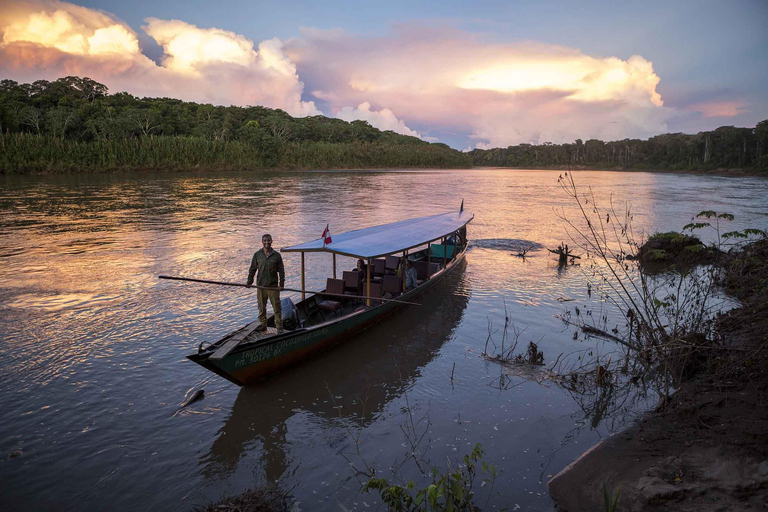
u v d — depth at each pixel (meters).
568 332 11.76
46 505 5.92
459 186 63.56
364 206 37.22
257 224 27.11
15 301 13.08
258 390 8.96
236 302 13.23
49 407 8.06
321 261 18.28
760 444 5.88
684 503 5.28
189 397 8.46
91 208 32.72
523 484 6.24
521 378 9.41
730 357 7.96
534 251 21.31
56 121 86.69
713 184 69.19
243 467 6.72
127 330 11.23
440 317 12.92
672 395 7.89
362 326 11.76
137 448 7.09
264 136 102.69
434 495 5.25
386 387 9.11
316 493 6.18
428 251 14.91
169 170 83.31
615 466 6.23
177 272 16.23
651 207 37.72
